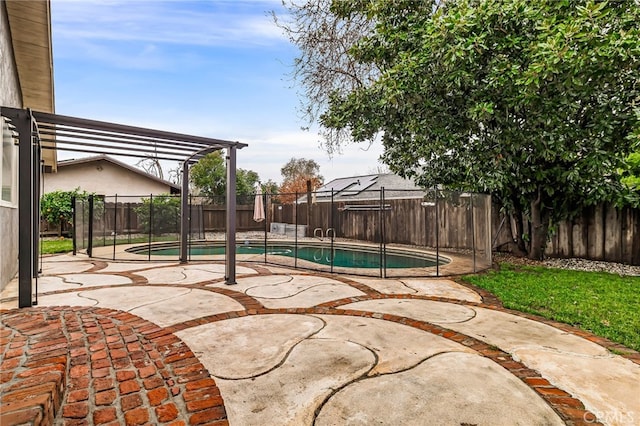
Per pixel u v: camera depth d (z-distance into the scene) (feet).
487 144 24.29
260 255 32.73
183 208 26.84
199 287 18.38
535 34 20.21
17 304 14.56
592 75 18.31
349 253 41.06
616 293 16.33
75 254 32.81
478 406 7.25
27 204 13.76
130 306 14.56
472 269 23.88
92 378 8.36
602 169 21.67
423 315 13.55
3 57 17.29
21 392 6.47
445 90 24.09
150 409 7.11
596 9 16.52
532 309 14.19
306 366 9.11
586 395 7.71
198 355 9.77
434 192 28.37
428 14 25.93
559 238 27.68
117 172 62.08
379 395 7.70
